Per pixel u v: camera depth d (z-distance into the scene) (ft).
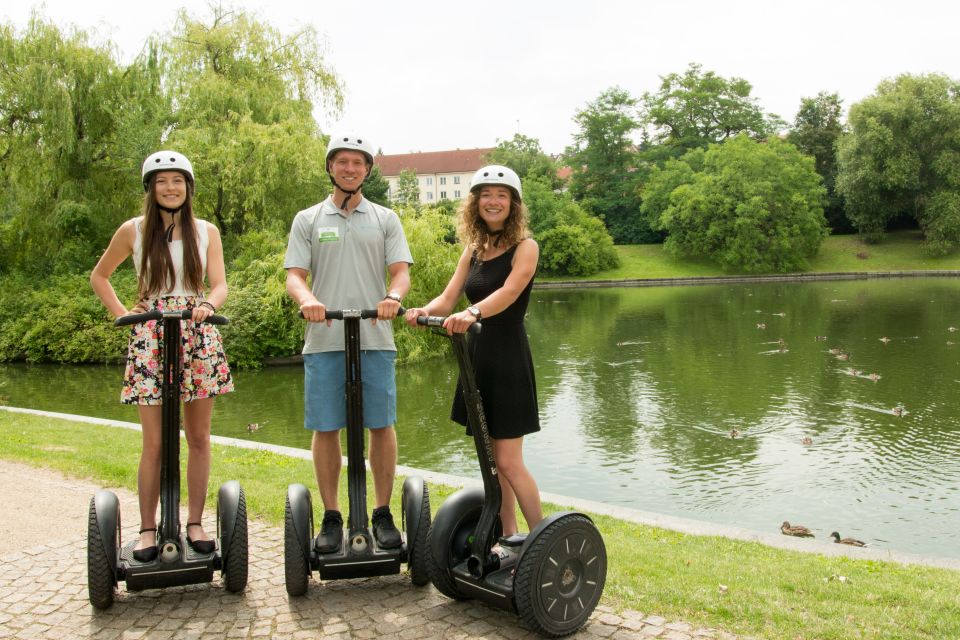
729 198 147.43
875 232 155.02
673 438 34.78
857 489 27.55
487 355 10.23
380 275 11.42
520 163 211.82
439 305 10.67
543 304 108.17
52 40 61.82
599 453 32.48
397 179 284.61
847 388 45.19
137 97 63.16
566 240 150.20
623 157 186.60
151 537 10.69
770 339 66.23
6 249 66.23
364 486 10.68
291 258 11.19
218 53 69.05
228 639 9.57
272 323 56.39
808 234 147.74
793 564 13.28
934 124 144.05
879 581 12.20
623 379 49.21
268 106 67.82
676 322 80.84
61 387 49.19
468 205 10.50
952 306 88.22
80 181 64.34
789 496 26.91
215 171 63.16
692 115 188.03
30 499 16.12
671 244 156.87
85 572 11.88
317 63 72.38
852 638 9.28
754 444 33.68
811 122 184.96
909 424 36.63
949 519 24.44
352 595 10.89
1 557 12.57
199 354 10.99
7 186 63.82
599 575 9.79
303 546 10.44
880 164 146.20
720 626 9.71
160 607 10.55
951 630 9.59
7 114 62.54
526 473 10.36
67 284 61.00
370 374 11.19
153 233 10.89
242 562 10.61
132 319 9.95
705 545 14.90
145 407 10.75
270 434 34.88
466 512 10.28
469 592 9.96
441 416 37.99
